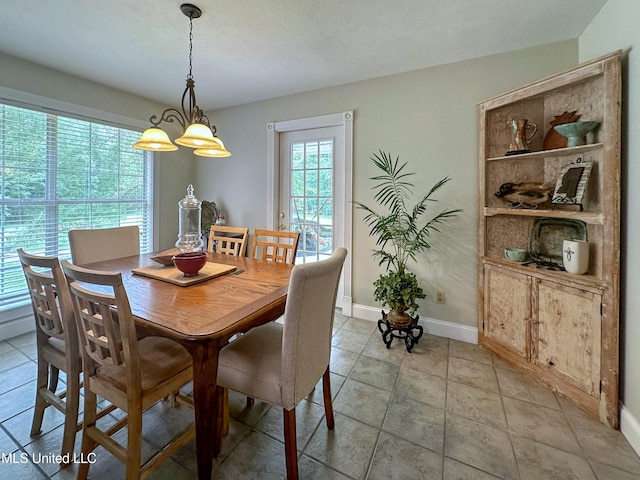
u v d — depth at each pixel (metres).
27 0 1.77
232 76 2.83
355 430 1.57
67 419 1.35
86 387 1.25
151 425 1.60
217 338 1.07
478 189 2.47
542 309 1.94
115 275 1.02
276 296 1.43
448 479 1.29
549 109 2.19
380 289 2.46
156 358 1.32
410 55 2.41
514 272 2.13
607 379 1.59
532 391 1.89
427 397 1.84
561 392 1.83
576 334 1.75
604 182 1.60
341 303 3.24
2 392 1.83
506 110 2.31
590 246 1.83
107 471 1.33
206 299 1.39
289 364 1.18
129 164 3.41
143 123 3.45
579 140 1.80
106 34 2.13
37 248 2.71
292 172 3.44
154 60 2.52
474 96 2.46
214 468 1.33
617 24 1.65
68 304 1.31
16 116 2.54
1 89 2.41
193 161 4.07
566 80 1.76
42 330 1.45
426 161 2.65
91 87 2.97
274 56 2.43
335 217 3.22
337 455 1.41
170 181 3.81
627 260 1.55
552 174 2.16
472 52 2.36
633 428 1.45
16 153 2.55
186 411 1.70
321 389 1.93
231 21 1.97
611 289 1.57
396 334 2.68
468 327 2.57
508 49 2.31
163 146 1.89
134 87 3.12
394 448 1.45
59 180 2.83
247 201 3.69
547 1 1.76
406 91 2.71
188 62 2.54
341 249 1.43
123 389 1.17
